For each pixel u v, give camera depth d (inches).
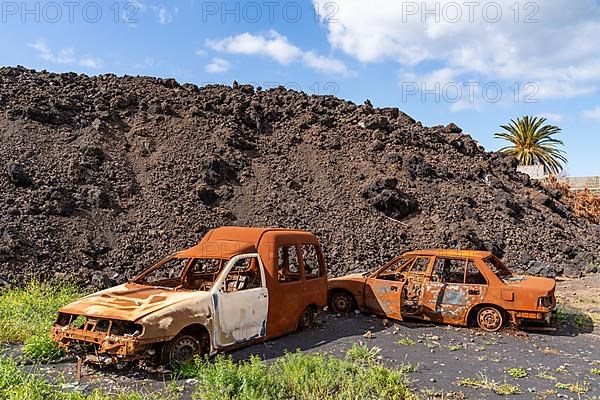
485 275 385.1
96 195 609.6
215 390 226.4
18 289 433.7
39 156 649.6
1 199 560.7
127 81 924.6
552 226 868.6
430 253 417.4
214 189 698.2
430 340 351.6
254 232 350.9
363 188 764.0
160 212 627.8
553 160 2126.0
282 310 341.4
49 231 541.0
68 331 265.0
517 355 319.0
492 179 944.9
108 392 235.5
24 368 267.7
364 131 947.3
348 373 258.4
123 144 738.2
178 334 267.7
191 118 832.9
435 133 1072.2
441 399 235.3
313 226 676.7
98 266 522.6
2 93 752.3
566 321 419.2
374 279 422.6
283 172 782.5
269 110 929.5
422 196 793.6
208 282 336.5
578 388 254.2
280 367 263.4
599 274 703.7
